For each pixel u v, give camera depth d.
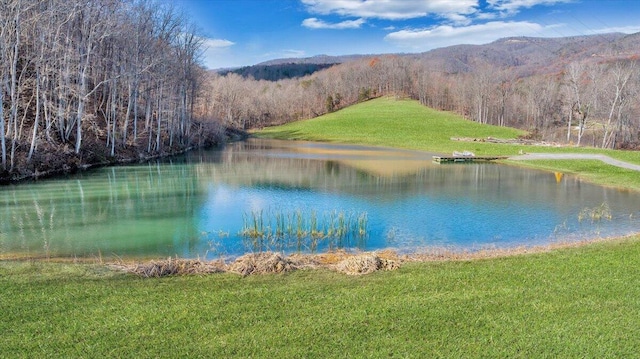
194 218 18.59
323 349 7.51
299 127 85.94
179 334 7.91
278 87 126.25
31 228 16.52
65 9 31.47
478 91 91.12
